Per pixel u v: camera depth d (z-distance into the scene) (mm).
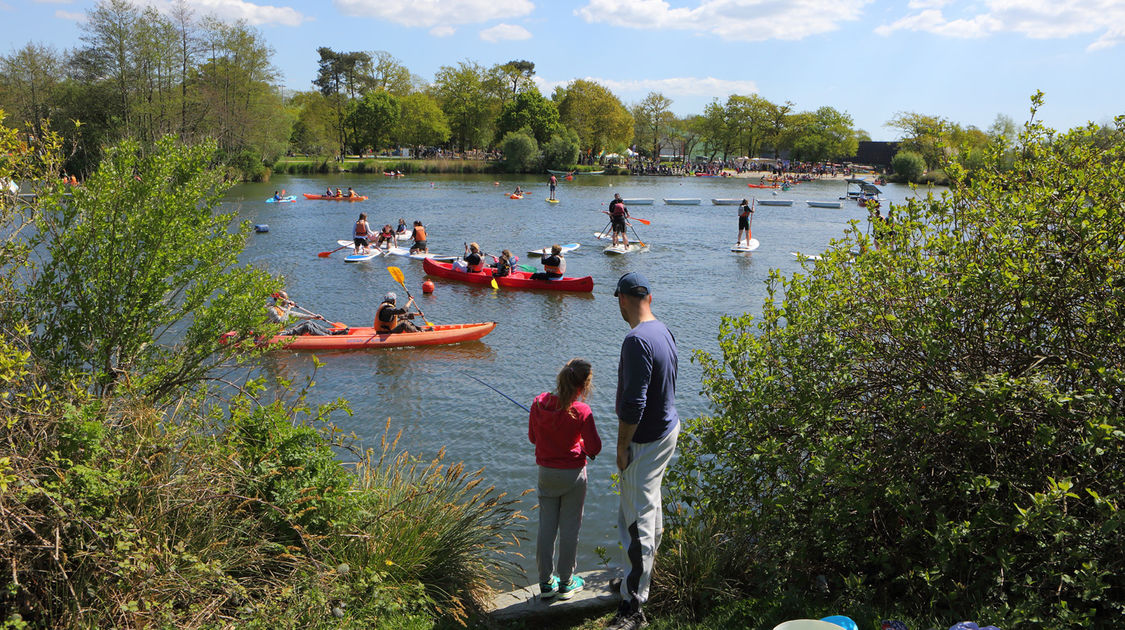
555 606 4223
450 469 4812
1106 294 4074
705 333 14109
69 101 46594
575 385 3992
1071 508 3742
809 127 107188
